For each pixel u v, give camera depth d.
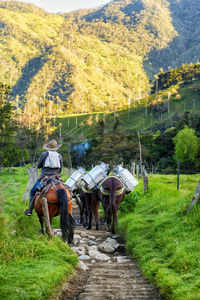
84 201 12.61
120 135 68.31
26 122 97.25
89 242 9.48
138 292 5.66
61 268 6.16
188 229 7.92
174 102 152.12
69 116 173.38
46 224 7.53
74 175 11.73
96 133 81.50
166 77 186.62
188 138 54.84
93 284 6.05
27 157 49.81
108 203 10.45
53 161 8.31
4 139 46.03
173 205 10.75
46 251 6.86
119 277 6.57
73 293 5.66
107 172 11.30
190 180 21.94
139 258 7.71
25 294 4.89
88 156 63.88
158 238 8.38
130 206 13.00
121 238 9.99
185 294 5.16
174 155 57.03
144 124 137.38
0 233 6.93
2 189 19.42
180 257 6.55
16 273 5.59
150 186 15.03
